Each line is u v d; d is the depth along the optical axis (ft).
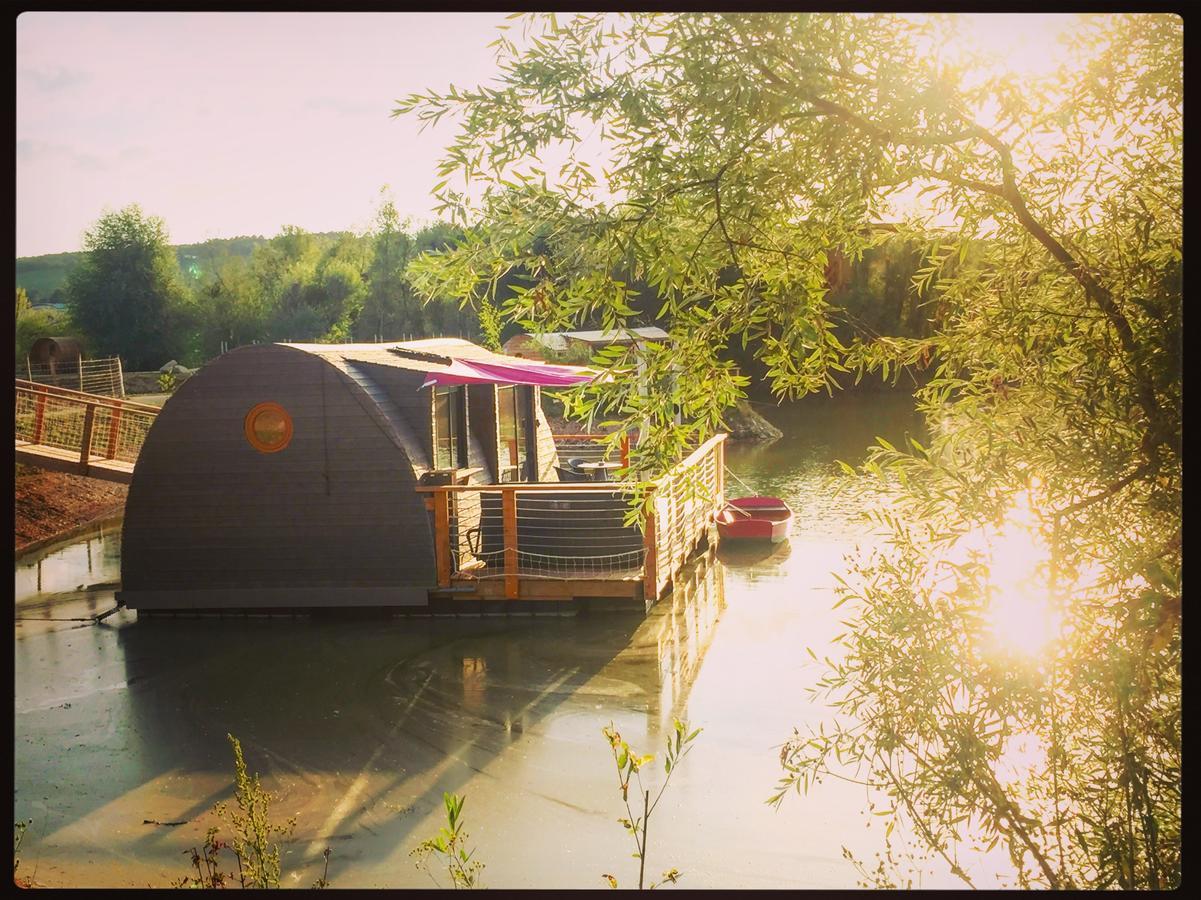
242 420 43.52
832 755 27.50
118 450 64.95
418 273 14.34
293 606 43.50
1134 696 13.10
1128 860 13.53
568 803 25.49
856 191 14.30
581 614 43.16
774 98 13.57
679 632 40.16
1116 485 13.46
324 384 43.11
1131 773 13.28
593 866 21.99
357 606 43.27
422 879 21.57
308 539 43.42
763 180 14.12
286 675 36.22
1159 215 14.11
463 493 44.75
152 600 44.04
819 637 38.73
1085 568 14.17
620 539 44.37
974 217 15.80
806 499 68.08
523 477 55.31
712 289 14.93
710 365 14.90
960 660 13.67
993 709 13.67
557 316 14.28
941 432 15.87
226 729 31.12
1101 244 14.79
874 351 16.60
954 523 14.32
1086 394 13.99
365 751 29.22
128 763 28.50
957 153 14.58
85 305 161.99
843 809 24.38
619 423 14.98
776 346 15.37
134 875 21.66
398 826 24.48
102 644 40.32
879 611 14.33
